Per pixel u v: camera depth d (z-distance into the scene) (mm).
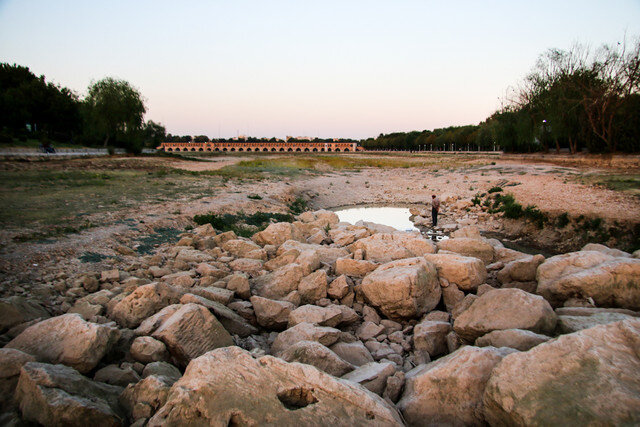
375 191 35500
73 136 62625
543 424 3338
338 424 3568
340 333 6230
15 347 4727
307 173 43406
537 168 34094
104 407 3730
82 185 22375
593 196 20375
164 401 3875
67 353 4527
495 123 57594
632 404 3195
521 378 3785
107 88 54719
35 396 3637
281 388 3863
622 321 4109
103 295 7039
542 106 43406
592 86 36062
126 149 57438
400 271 7715
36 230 11273
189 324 5289
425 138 128000
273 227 12664
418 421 4297
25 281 7793
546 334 5465
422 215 25109
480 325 5676
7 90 52844
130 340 5484
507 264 8773
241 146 161625
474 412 4168
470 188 30906
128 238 11961
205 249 11508
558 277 7152
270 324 6992
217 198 21125
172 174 32438
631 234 15656
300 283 8281
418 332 6594
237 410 3521
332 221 16734
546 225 18875
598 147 37156
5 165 27797
